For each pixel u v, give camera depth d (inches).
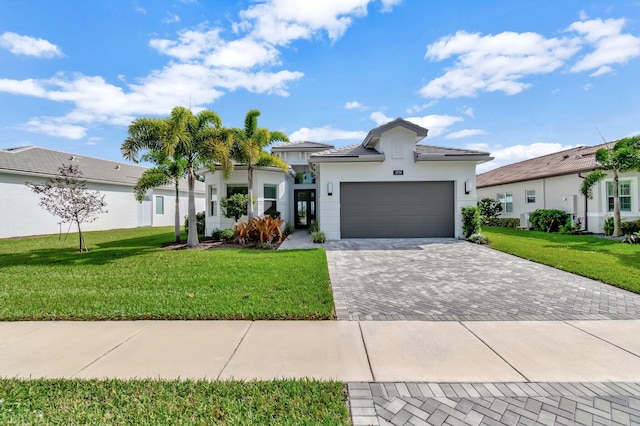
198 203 1059.3
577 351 129.5
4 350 132.7
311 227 642.8
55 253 394.3
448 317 170.9
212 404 96.3
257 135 522.6
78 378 110.7
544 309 181.9
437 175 498.6
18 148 738.8
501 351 129.9
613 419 88.4
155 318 169.6
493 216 824.9
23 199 633.0
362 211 509.0
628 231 498.3
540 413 91.3
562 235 546.0
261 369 116.1
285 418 90.1
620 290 217.6
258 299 196.5
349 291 222.4
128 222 856.3
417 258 344.5
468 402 96.7
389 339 142.3
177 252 393.4
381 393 101.3
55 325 160.7
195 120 436.8
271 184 608.1
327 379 109.0
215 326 158.6
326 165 501.4
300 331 151.9
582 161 622.5
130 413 92.9
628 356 125.1
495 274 268.8
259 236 451.8
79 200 414.6
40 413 93.0
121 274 268.2
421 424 86.7
